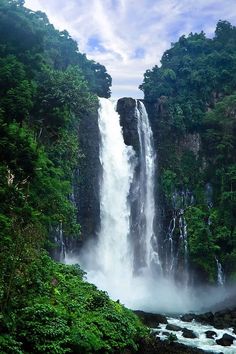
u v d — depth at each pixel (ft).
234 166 146.00
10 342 46.19
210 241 135.95
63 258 113.80
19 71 109.09
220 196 145.89
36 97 112.47
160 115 157.48
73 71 127.13
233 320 95.14
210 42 192.54
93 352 53.47
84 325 55.62
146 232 144.46
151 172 151.23
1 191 75.66
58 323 52.42
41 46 135.33
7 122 98.63
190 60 174.91
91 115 139.64
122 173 143.54
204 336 82.28
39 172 88.79
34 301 55.93
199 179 151.53
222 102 154.10
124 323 61.77
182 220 143.64
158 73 174.81
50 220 88.28
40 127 110.42
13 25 130.72
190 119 154.81
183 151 155.12
